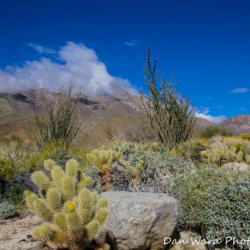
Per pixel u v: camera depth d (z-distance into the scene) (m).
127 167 4.43
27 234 3.22
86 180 2.77
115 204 2.76
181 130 8.59
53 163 2.85
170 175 4.57
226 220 2.71
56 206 2.20
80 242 2.15
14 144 8.76
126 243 2.54
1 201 4.77
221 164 5.75
